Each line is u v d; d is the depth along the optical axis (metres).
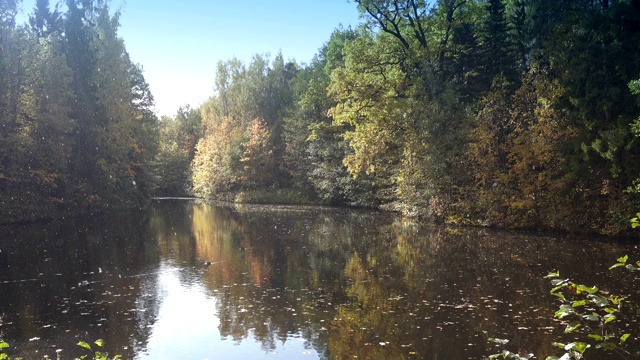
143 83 51.81
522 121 26.41
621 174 21.91
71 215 36.28
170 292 13.64
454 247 20.75
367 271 16.19
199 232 27.41
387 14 31.89
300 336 9.87
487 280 14.35
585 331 9.65
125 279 15.34
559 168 24.05
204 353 9.04
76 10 39.12
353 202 47.44
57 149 34.00
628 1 22.52
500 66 30.05
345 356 8.73
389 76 33.41
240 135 62.75
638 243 20.67
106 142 39.38
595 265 16.06
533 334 9.58
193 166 79.56
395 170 35.50
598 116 22.16
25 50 32.59
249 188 61.16
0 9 31.20
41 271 16.61
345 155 46.12
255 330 10.30
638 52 20.59
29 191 32.78
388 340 9.48
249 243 22.89
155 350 9.23
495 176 27.23
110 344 9.59
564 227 24.30
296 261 18.22
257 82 66.31
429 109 29.11
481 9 33.25
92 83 39.31
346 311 11.55
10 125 31.19
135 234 26.55
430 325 10.31
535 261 17.03
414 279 14.80
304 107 50.69
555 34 25.78
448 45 33.09
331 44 50.41
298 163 55.00
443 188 30.17
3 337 10.02
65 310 11.94
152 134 50.56
